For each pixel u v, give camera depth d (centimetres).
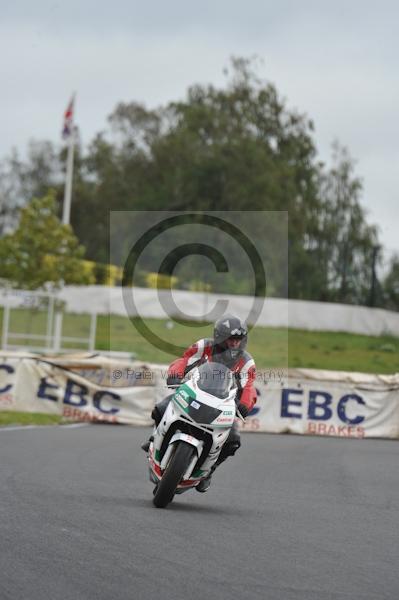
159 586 2025
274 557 2425
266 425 6994
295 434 7006
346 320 14700
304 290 15825
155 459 3200
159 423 3247
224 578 2141
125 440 5597
